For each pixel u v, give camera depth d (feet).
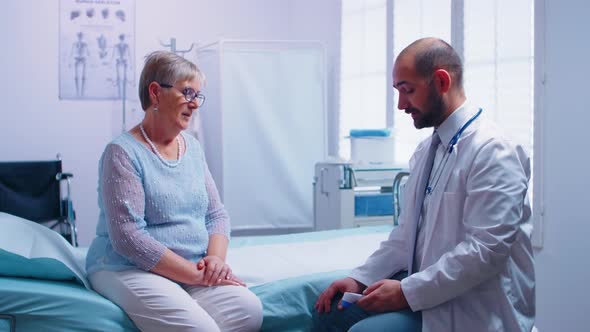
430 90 5.28
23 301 5.25
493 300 5.03
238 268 6.97
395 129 11.94
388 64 12.53
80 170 14.39
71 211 12.53
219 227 6.75
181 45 15.11
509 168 5.01
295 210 13.82
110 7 14.40
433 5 11.12
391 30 12.41
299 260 7.32
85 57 14.30
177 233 6.13
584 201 7.96
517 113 9.15
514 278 5.12
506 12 9.30
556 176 8.37
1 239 5.81
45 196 12.88
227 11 15.52
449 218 5.18
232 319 5.76
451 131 5.37
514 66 9.18
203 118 13.73
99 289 5.90
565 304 8.28
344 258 7.41
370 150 11.78
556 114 8.35
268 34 15.97
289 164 13.71
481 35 9.83
